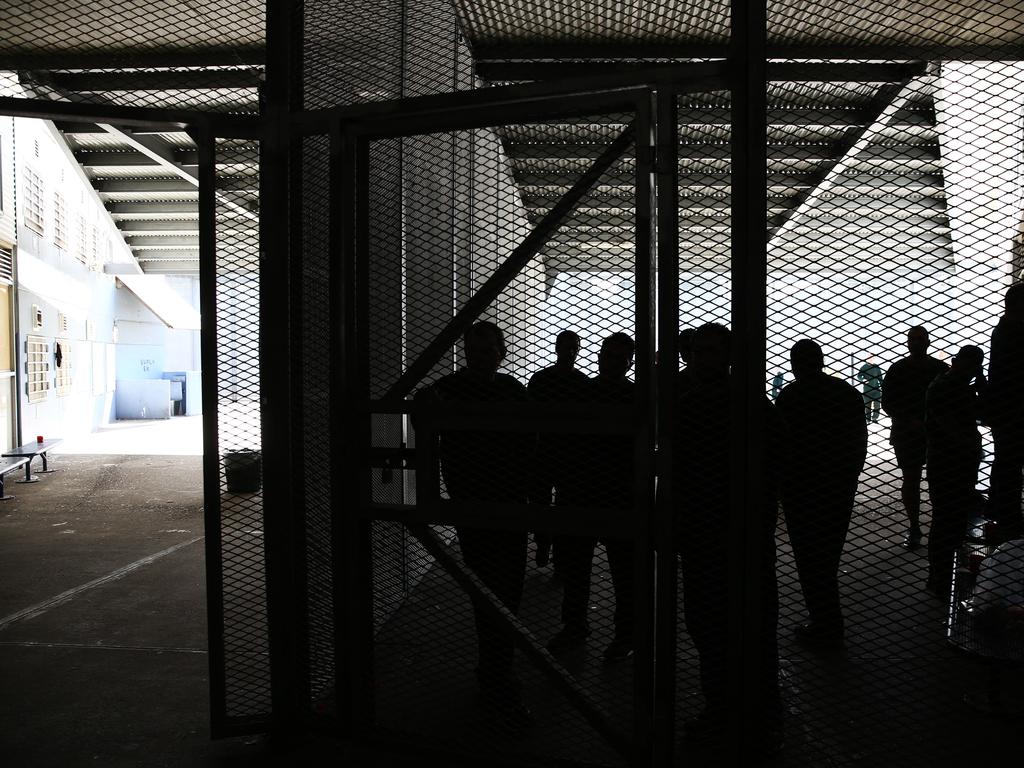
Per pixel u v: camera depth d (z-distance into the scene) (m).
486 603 3.19
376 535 4.03
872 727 3.34
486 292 3.12
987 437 3.22
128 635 4.75
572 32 4.89
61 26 3.96
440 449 3.34
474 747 3.25
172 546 7.11
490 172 3.63
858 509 6.12
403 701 3.67
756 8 2.75
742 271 2.82
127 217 16.02
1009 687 3.62
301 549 3.44
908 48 2.82
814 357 2.97
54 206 15.91
